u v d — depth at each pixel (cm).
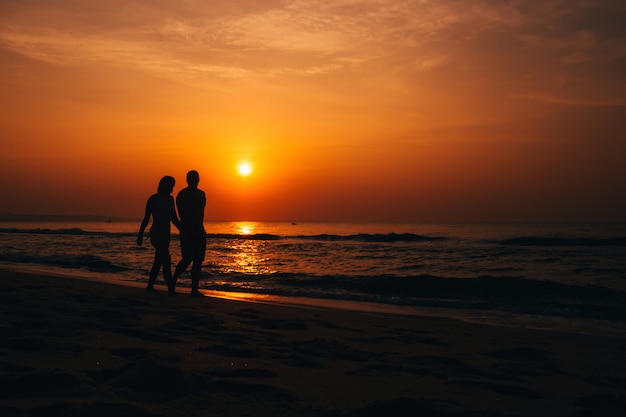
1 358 273
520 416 218
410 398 210
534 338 545
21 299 536
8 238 3656
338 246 2988
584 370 359
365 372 300
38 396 198
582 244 2914
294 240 3991
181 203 803
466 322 671
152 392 212
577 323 727
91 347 319
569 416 222
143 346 336
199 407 201
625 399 251
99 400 195
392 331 525
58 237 3919
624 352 465
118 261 1684
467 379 291
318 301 914
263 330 456
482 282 1090
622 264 1756
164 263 801
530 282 1082
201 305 648
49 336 352
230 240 4006
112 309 527
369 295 993
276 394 228
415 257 2123
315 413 205
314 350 366
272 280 1220
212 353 331
